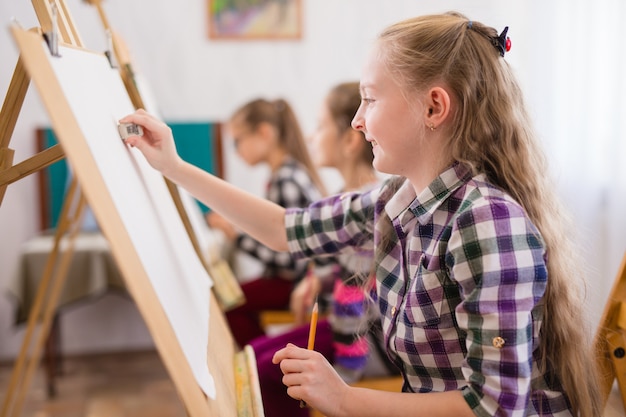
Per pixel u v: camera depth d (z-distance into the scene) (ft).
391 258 3.43
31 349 10.78
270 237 4.04
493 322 2.76
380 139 3.15
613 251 9.41
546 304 3.13
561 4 9.96
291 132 8.13
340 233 3.90
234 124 8.24
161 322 2.25
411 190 3.36
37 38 2.23
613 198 9.43
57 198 10.49
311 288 6.73
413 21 3.23
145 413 8.65
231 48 11.16
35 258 9.23
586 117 9.75
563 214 3.37
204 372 2.64
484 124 3.09
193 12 11.02
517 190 3.13
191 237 4.50
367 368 4.92
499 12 10.98
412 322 3.16
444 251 3.01
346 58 11.40
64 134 2.09
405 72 3.07
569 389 3.18
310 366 2.89
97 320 11.10
